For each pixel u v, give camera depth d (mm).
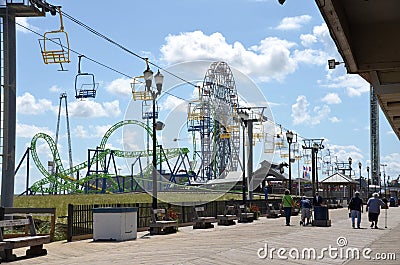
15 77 21156
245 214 30406
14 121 21078
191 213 27516
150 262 13094
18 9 20969
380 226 27422
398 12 8195
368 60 8828
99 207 19469
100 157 82125
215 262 13234
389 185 125500
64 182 79750
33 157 77250
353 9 7949
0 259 13227
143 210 23328
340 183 63688
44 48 24438
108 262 13086
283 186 79125
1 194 20531
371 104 107312
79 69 31719
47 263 12883
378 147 109625
